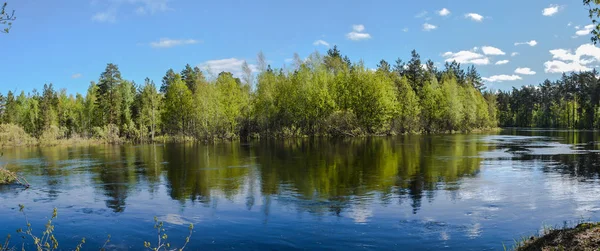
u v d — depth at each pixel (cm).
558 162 2653
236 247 1058
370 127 7138
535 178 2022
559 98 12675
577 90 11681
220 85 7294
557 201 1498
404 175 2192
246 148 4478
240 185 1975
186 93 7344
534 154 3206
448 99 8338
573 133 7350
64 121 8900
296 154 3575
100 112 8419
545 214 1313
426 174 2212
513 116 13788
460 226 1191
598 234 762
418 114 8250
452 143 4691
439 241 1059
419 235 1114
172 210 1487
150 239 1150
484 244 1027
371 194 1689
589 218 1254
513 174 2161
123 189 1945
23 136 5916
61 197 1781
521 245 921
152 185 2039
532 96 13475
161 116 7775
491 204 1465
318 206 1490
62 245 1123
